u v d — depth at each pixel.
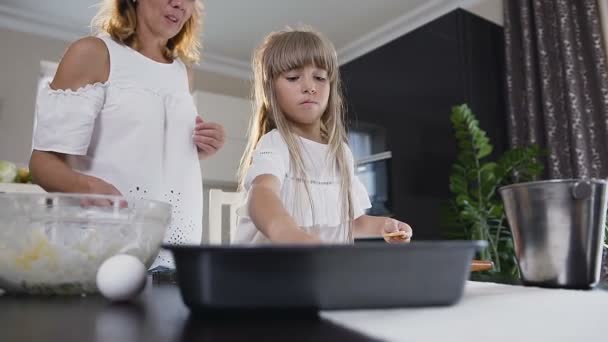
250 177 0.80
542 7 2.13
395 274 0.32
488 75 2.22
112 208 0.48
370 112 2.59
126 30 0.95
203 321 0.31
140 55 0.94
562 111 2.03
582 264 0.50
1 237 0.45
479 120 2.13
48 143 0.79
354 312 0.32
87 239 0.47
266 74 0.95
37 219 0.46
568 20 2.02
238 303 0.31
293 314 0.31
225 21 2.81
